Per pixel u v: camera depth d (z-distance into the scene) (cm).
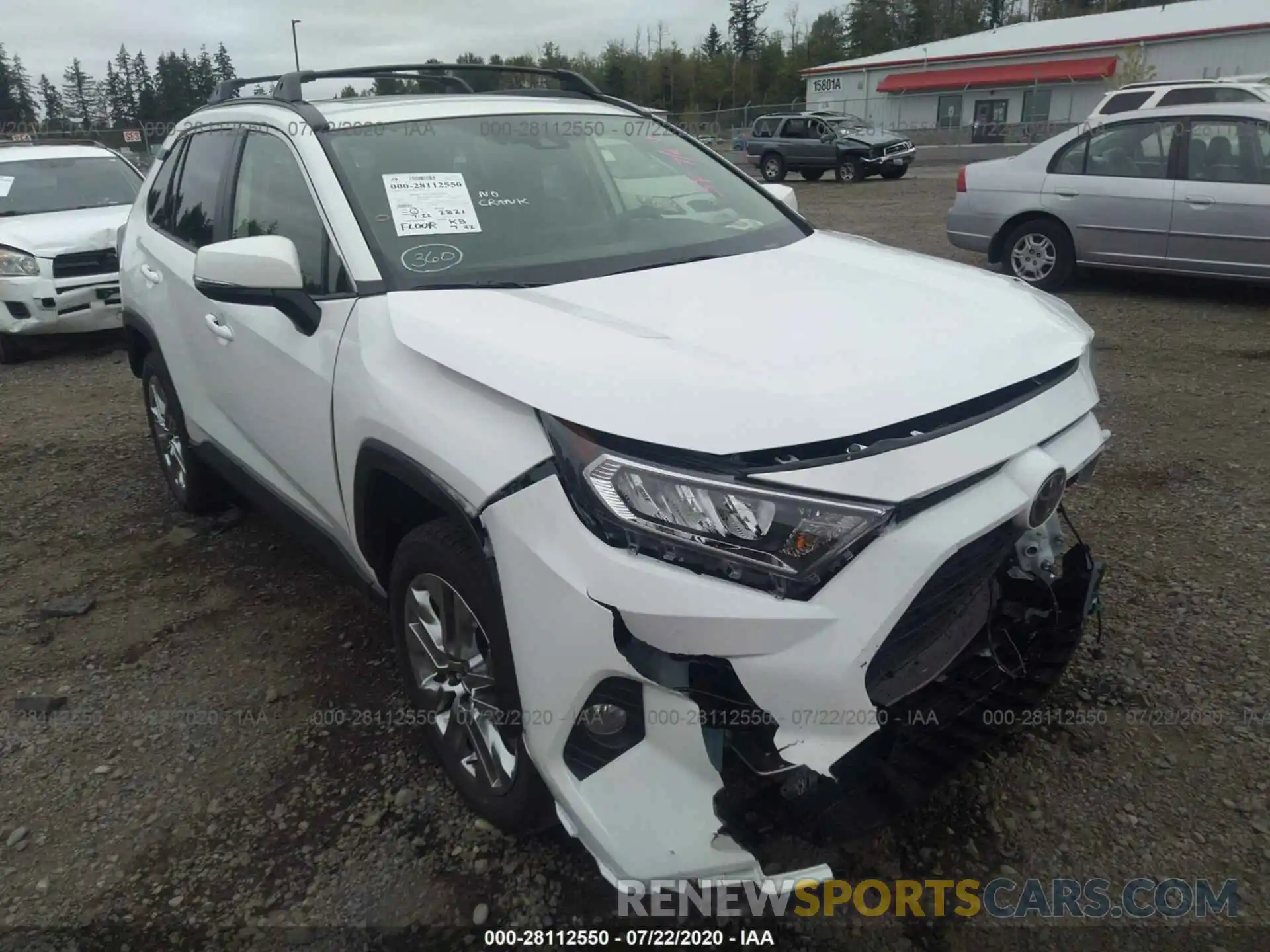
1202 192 774
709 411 192
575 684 199
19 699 322
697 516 185
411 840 256
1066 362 236
